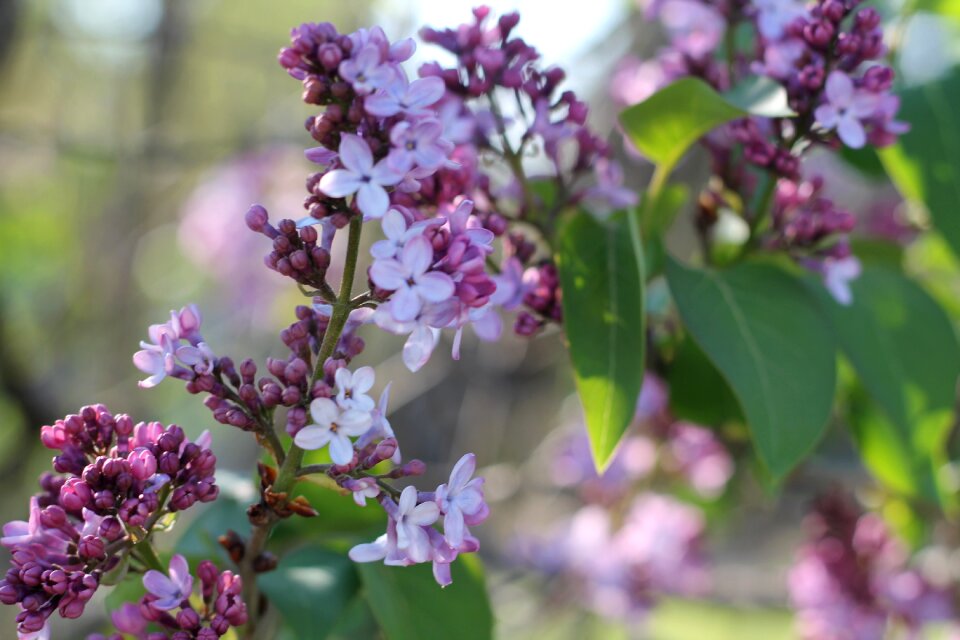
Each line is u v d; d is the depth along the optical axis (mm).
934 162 424
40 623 295
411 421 796
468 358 779
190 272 1119
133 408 870
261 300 910
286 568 375
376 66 295
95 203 1039
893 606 543
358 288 700
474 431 772
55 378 932
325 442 293
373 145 294
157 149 830
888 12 461
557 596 669
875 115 370
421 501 306
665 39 661
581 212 375
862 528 552
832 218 396
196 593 337
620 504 639
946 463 532
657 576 646
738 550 886
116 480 301
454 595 376
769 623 888
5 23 831
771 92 376
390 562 302
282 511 316
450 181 355
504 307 368
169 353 309
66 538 306
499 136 379
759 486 567
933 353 417
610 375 358
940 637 613
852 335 413
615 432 355
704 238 422
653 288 443
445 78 375
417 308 288
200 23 1075
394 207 294
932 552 566
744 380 371
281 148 919
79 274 965
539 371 778
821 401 372
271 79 1080
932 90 431
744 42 458
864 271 425
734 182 410
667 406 476
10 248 1058
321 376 304
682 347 433
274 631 378
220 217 911
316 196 302
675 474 612
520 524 757
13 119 938
